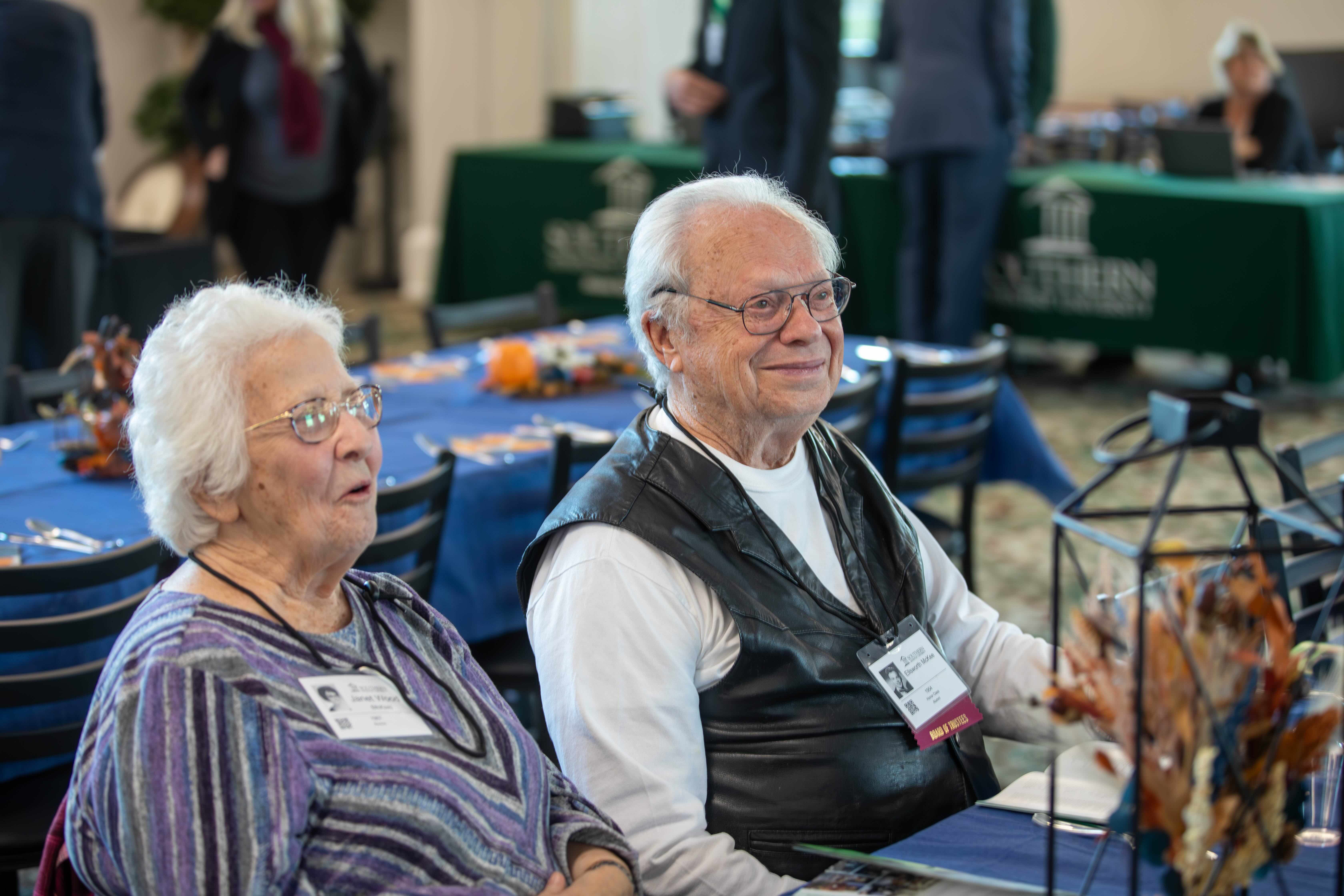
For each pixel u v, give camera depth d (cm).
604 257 665
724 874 142
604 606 149
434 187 848
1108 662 103
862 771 153
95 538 222
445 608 251
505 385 327
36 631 186
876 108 754
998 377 346
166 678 114
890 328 623
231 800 112
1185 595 101
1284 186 579
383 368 358
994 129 571
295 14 543
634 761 145
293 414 124
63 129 414
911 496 347
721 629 153
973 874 127
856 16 886
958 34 562
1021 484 364
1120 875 125
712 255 156
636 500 154
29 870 240
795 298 156
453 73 839
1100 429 549
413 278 856
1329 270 543
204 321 125
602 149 700
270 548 127
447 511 236
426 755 125
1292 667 103
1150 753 100
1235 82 654
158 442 123
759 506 159
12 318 411
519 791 134
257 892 111
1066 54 989
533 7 830
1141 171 632
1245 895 111
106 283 483
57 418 271
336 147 575
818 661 154
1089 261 582
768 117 488
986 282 610
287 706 118
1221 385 623
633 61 862
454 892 121
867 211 614
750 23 480
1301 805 110
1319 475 480
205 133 563
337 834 117
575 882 134
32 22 404
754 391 156
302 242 582
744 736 153
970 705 159
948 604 179
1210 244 554
